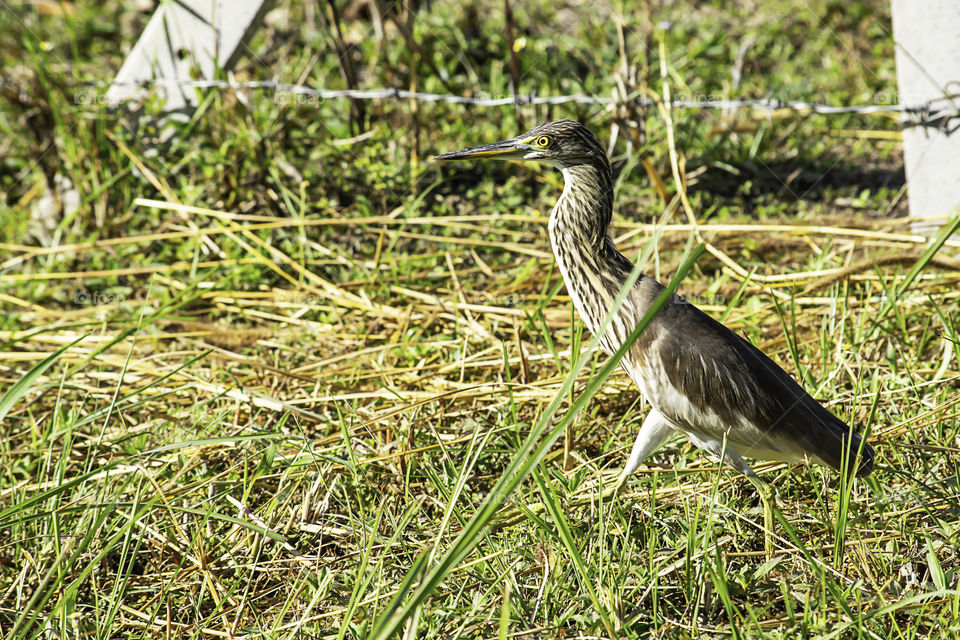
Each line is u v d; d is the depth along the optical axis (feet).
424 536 23.47
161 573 22.86
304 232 38.06
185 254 37.65
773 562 21.08
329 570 22.07
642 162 39.32
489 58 48.14
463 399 28.84
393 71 43.93
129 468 25.11
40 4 57.93
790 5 54.60
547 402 27.99
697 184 41.11
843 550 21.58
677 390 23.12
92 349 33.04
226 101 40.83
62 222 38.86
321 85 45.27
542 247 37.76
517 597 20.90
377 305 34.55
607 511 23.68
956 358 28.58
